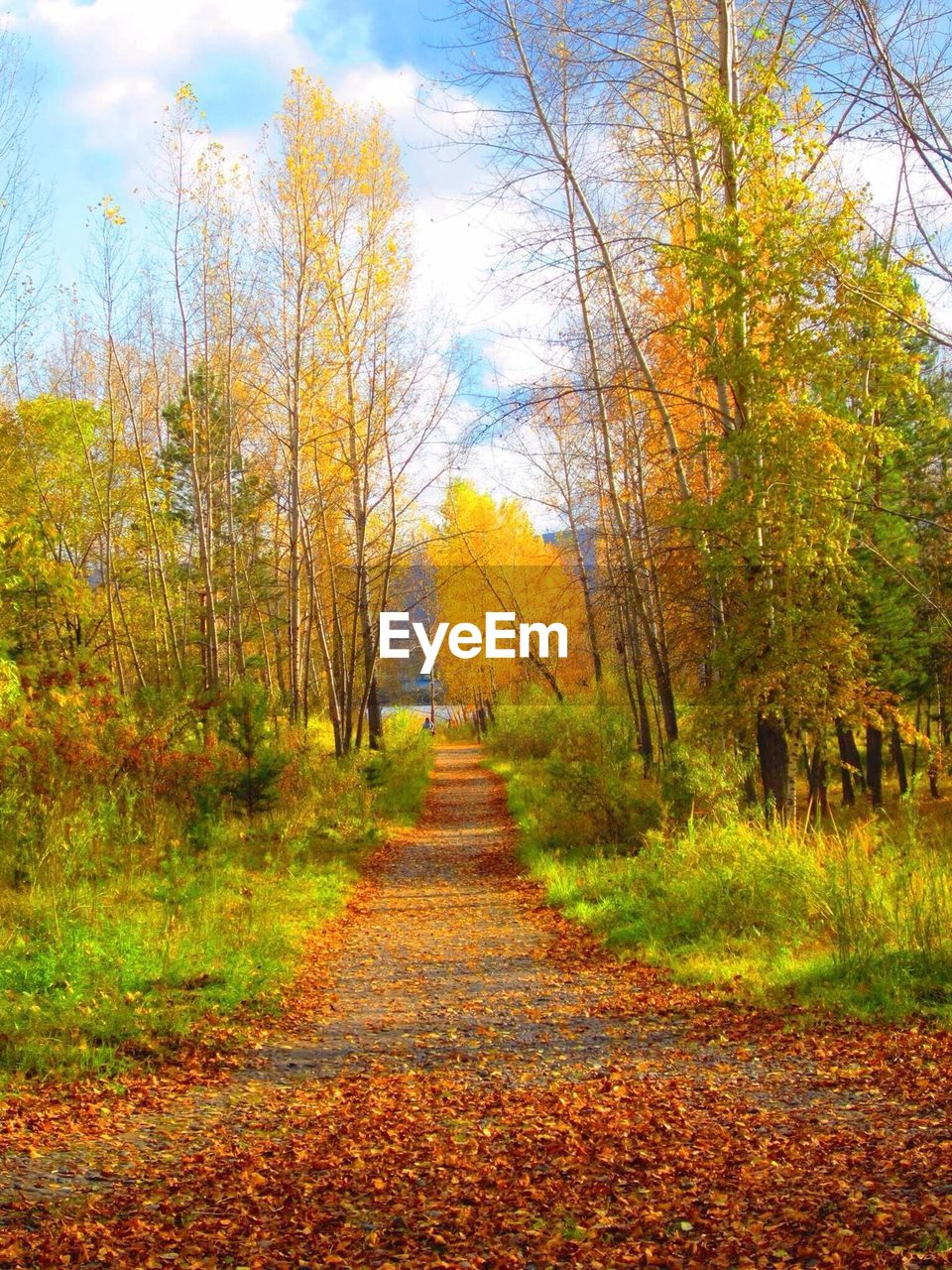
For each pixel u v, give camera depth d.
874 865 11.10
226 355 28.02
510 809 30.72
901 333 14.95
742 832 13.96
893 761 38.81
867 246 14.44
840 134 9.66
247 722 19.23
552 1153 5.61
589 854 18.58
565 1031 8.66
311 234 26.09
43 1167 5.41
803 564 15.91
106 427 34.88
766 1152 5.38
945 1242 3.92
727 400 18.84
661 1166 5.29
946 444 23.52
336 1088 7.17
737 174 15.46
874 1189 4.65
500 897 16.91
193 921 11.69
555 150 17.98
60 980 8.76
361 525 30.08
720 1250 4.18
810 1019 8.17
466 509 54.53
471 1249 4.38
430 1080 7.33
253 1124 6.36
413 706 93.44
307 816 20.81
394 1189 5.14
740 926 11.60
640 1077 7.16
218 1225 4.66
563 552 36.12
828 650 16.59
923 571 26.20
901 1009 8.07
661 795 18.84
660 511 20.42
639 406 23.02
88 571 36.75
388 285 27.22
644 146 18.08
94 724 16.84
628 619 27.44
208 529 30.69
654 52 17.30
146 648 43.88
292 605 28.16
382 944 13.20
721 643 17.72
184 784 17.91
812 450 14.94
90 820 13.82
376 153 26.28
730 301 14.98
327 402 29.20
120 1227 4.60
